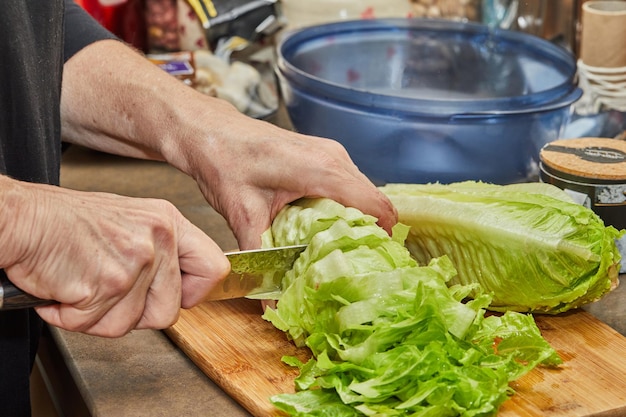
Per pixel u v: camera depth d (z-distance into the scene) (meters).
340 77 1.45
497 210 1.12
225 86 1.51
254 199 1.14
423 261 1.17
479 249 1.12
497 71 1.42
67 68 1.24
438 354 0.98
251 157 1.13
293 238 1.11
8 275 0.96
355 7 1.59
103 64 1.23
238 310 1.14
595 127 1.41
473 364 1.00
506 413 1.00
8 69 1.11
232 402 1.04
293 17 1.60
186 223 1.00
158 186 1.41
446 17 1.70
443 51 1.46
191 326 1.11
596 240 1.08
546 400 1.02
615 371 1.05
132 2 1.55
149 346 1.11
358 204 1.10
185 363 1.09
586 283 1.09
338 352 1.00
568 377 1.04
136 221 0.96
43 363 1.31
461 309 1.00
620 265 1.19
